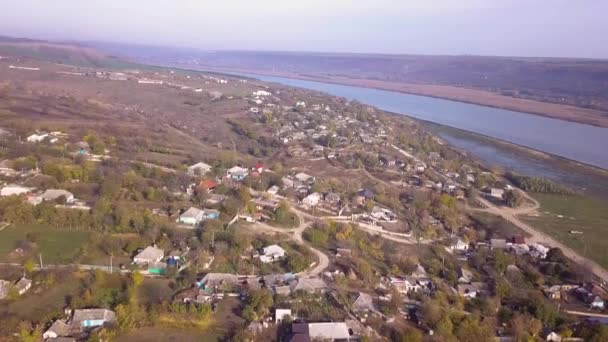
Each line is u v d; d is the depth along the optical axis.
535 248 135.75
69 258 110.00
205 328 89.00
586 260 134.75
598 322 98.75
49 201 136.38
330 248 127.81
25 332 80.88
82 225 126.25
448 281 112.94
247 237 126.12
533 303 101.00
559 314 100.62
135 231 125.31
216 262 114.19
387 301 101.56
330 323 89.94
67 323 86.62
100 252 114.81
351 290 105.69
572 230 159.38
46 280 98.75
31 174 156.62
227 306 97.06
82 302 91.81
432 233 142.12
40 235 120.50
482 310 101.38
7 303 92.19
